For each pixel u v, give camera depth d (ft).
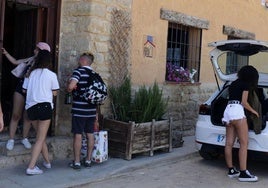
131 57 26.91
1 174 19.19
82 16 23.34
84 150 21.91
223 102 23.38
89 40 23.21
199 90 33.71
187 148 27.04
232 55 35.42
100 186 19.20
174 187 19.62
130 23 26.08
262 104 23.97
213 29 35.14
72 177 19.54
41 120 19.17
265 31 43.98
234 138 21.61
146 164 22.66
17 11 23.97
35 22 23.17
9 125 22.31
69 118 23.49
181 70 31.50
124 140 22.93
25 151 20.83
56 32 23.50
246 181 21.04
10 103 23.40
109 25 24.39
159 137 24.62
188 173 22.22
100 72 24.02
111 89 24.70
